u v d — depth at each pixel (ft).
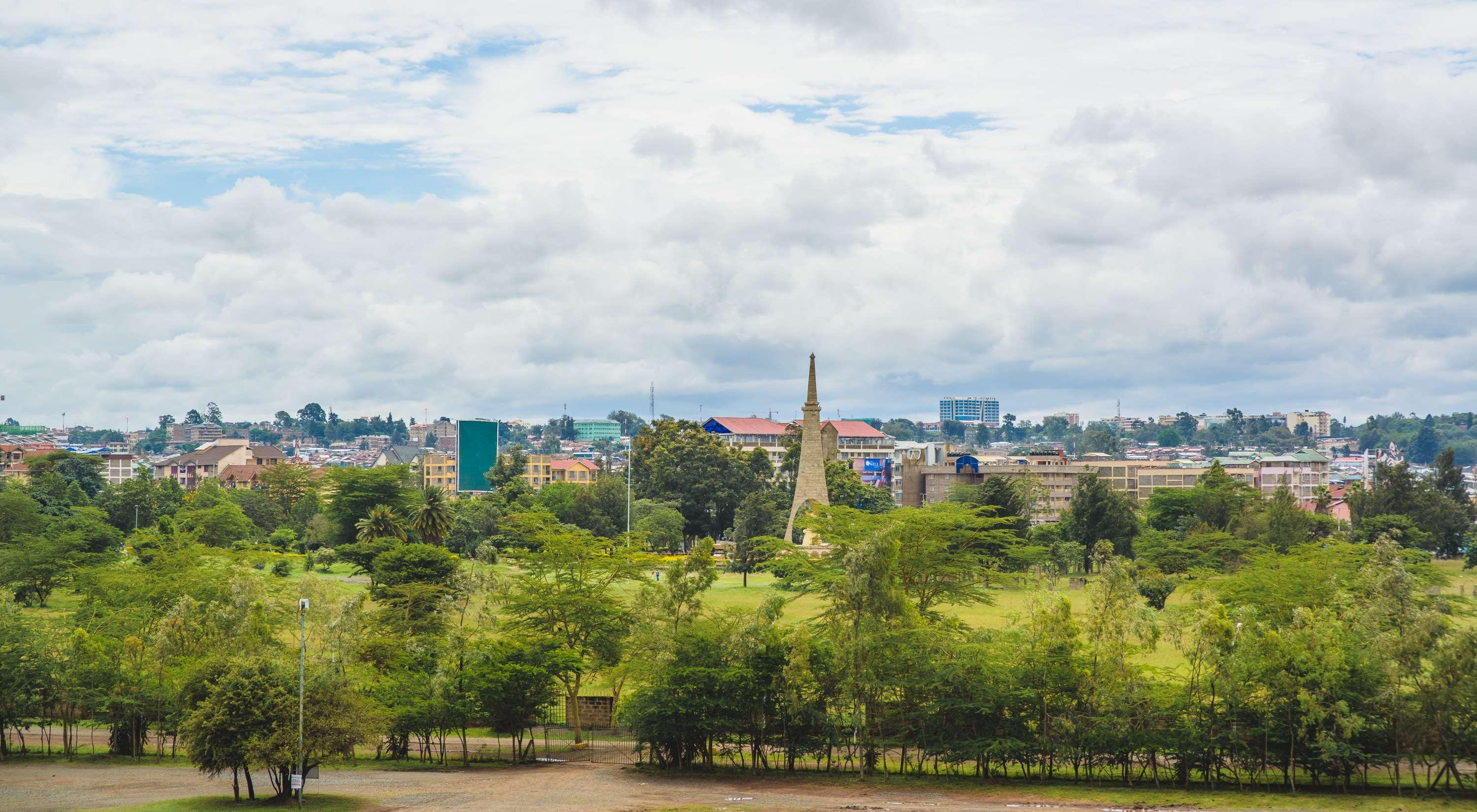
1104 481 605.73
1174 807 209.77
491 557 495.00
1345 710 216.13
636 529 654.94
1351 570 334.44
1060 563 581.12
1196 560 523.29
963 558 332.39
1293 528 557.74
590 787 224.94
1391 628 237.25
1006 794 220.84
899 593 256.32
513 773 240.12
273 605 298.97
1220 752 226.38
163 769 240.12
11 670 252.42
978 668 238.27
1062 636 241.14
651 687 249.55
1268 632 231.50
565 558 299.38
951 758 235.40
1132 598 245.45
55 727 286.05
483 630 287.69
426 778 233.55
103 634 281.33
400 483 619.26
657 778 234.79
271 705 205.77
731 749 259.39
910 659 241.14
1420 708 219.61
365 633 291.17
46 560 435.12
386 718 229.25
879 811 204.95
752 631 248.11
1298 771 236.63
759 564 419.54
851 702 244.22
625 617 289.53
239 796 208.95
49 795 212.23
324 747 208.03
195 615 278.46
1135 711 231.09
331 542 636.48
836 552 337.31
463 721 249.14
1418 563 368.89
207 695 213.87
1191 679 237.66
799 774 239.91
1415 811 206.69
